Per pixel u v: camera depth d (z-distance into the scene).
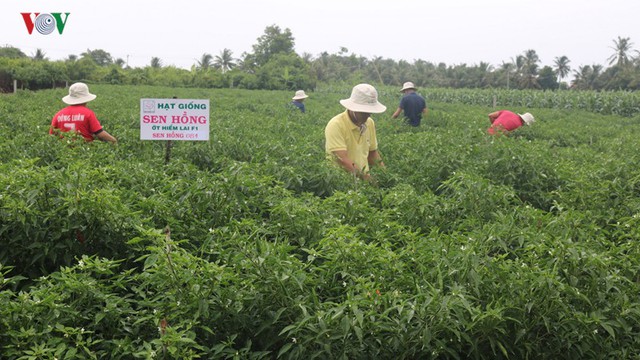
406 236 6.00
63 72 74.06
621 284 4.99
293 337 4.40
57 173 6.11
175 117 10.18
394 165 11.05
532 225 6.50
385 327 4.30
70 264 5.68
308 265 4.96
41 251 5.60
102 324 4.55
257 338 4.67
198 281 4.54
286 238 5.77
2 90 66.06
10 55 113.00
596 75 146.88
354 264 5.14
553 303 4.68
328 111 27.27
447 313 4.31
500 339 4.59
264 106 29.62
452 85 150.12
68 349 4.15
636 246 5.78
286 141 14.08
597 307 4.84
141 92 45.41
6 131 13.09
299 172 9.19
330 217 6.41
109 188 6.43
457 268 4.88
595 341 4.70
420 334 4.34
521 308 4.66
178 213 6.50
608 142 17.94
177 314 4.43
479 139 13.79
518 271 4.82
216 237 5.85
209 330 4.31
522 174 9.66
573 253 4.98
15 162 7.45
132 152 11.06
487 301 4.73
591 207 8.16
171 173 8.66
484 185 7.39
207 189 6.78
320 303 4.50
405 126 20.84
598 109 45.34
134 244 5.70
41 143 10.01
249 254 4.78
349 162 9.72
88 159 8.55
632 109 43.75
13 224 5.62
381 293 4.72
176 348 4.02
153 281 4.71
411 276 4.94
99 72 79.12
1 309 4.24
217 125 15.75
